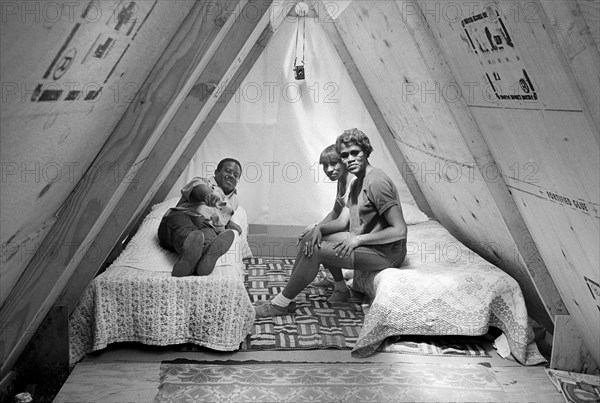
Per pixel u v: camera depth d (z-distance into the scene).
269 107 5.34
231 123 5.33
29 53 1.19
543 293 3.32
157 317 3.25
